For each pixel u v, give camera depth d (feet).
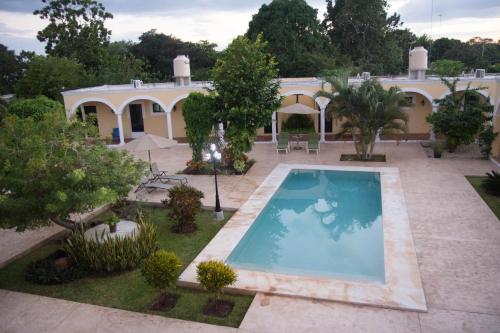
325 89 74.95
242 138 57.93
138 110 87.86
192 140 60.23
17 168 27.27
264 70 58.13
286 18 127.65
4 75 150.30
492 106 61.00
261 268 32.48
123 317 25.29
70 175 27.66
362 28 140.87
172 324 24.32
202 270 25.30
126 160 33.83
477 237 34.09
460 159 61.05
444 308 24.49
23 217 28.30
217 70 58.44
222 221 41.11
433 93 72.02
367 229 40.29
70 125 32.22
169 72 158.61
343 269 31.91
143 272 26.45
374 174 57.06
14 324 24.95
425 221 37.93
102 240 32.78
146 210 44.60
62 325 24.71
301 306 25.45
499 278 27.53
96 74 135.33
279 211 45.83
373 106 58.95
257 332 23.07
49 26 142.20
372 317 23.98
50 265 31.58
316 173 59.41
